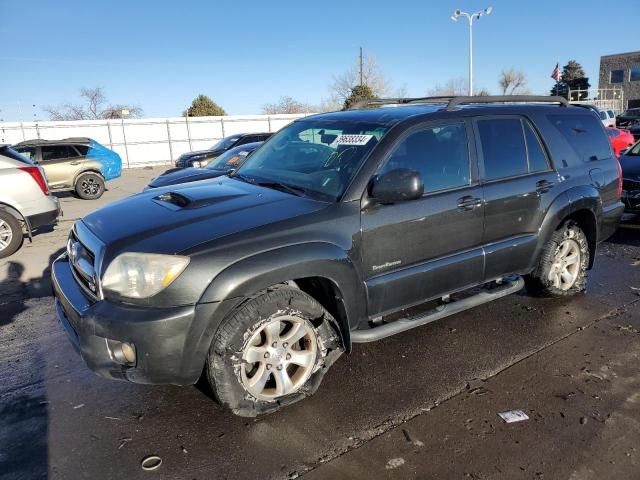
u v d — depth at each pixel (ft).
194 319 8.64
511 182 13.33
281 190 11.39
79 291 9.91
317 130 13.15
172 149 105.29
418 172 10.58
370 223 10.61
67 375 12.08
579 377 11.48
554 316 14.84
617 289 17.10
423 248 11.59
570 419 9.91
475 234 12.60
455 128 12.55
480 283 13.08
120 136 100.42
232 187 11.91
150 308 8.62
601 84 189.67
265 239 9.34
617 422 9.80
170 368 8.75
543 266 14.82
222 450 9.14
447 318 14.76
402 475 8.45
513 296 16.48
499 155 13.34
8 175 24.29
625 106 183.73
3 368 12.51
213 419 10.05
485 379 11.44
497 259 13.12
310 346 10.23
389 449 9.10
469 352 12.71
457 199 12.05
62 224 34.27
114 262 8.84
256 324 9.30
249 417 10.01
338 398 10.72
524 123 14.25
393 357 12.49
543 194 14.11
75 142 50.78
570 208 14.69
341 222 10.25
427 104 14.01
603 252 21.91
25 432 9.80
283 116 115.34
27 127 91.97
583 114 16.39
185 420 10.05
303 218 9.93
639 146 27.76
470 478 8.37
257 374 9.68
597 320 14.56
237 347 9.19
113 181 69.15
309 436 9.49
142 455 9.05
